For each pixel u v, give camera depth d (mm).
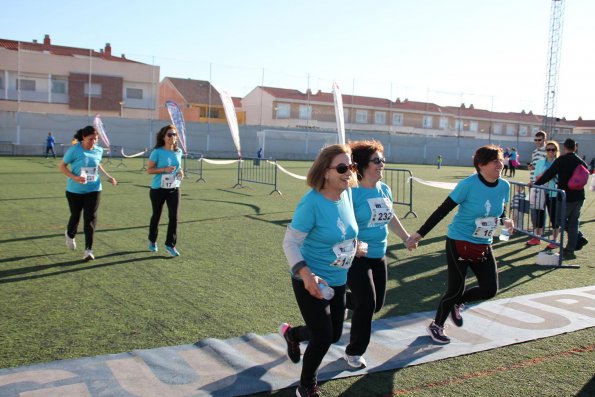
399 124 62906
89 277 6875
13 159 32312
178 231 10344
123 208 13109
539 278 7547
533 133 69000
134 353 4441
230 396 3812
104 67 46656
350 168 3592
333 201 3707
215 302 5977
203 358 4414
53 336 4820
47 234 9609
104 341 4738
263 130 46438
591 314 5863
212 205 14484
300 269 3469
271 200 16031
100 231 10062
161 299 6035
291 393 3906
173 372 4133
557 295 6637
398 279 7293
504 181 4828
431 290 6793
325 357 4527
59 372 4059
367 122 61531
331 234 3639
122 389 3840
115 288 6422
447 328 5367
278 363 4395
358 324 4223
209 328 5164
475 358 4605
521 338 5078
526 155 57031
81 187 7699
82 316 5387
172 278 6941
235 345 4719
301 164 37250
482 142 54250
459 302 5043
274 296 6258
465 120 66438
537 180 9461
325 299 3521
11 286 6375
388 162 50562
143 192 16688
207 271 7344
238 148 19500
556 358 4621
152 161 8055
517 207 11352
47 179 19953
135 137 41656
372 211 4348
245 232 10453
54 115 39062
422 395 3893
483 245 4840
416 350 4746
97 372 4082
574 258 8984
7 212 12016
